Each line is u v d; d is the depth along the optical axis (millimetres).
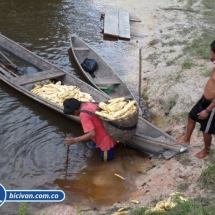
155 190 5105
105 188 5391
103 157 5824
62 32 11195
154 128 6191
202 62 8477
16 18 11906
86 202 5129
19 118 6910
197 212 4133
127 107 5480
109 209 4848
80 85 7656
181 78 7797
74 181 5535
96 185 5461
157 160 5824
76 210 4918
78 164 5887
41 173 5688
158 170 5523
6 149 6129
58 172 5727
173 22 11953
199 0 14070
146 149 6020
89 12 12922
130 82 8594
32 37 10695
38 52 9844
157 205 4496
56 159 5984
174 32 11039
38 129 6656
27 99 7426
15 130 6594
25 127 6688
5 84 7871
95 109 5508
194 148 5738
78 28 11602
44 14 12406
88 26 11805
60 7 13125
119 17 12281
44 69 8664
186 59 8773
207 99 4637
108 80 8055
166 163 5617
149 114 7289
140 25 12078
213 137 5816
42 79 7766
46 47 10148
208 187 4812
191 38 10391
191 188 4910
